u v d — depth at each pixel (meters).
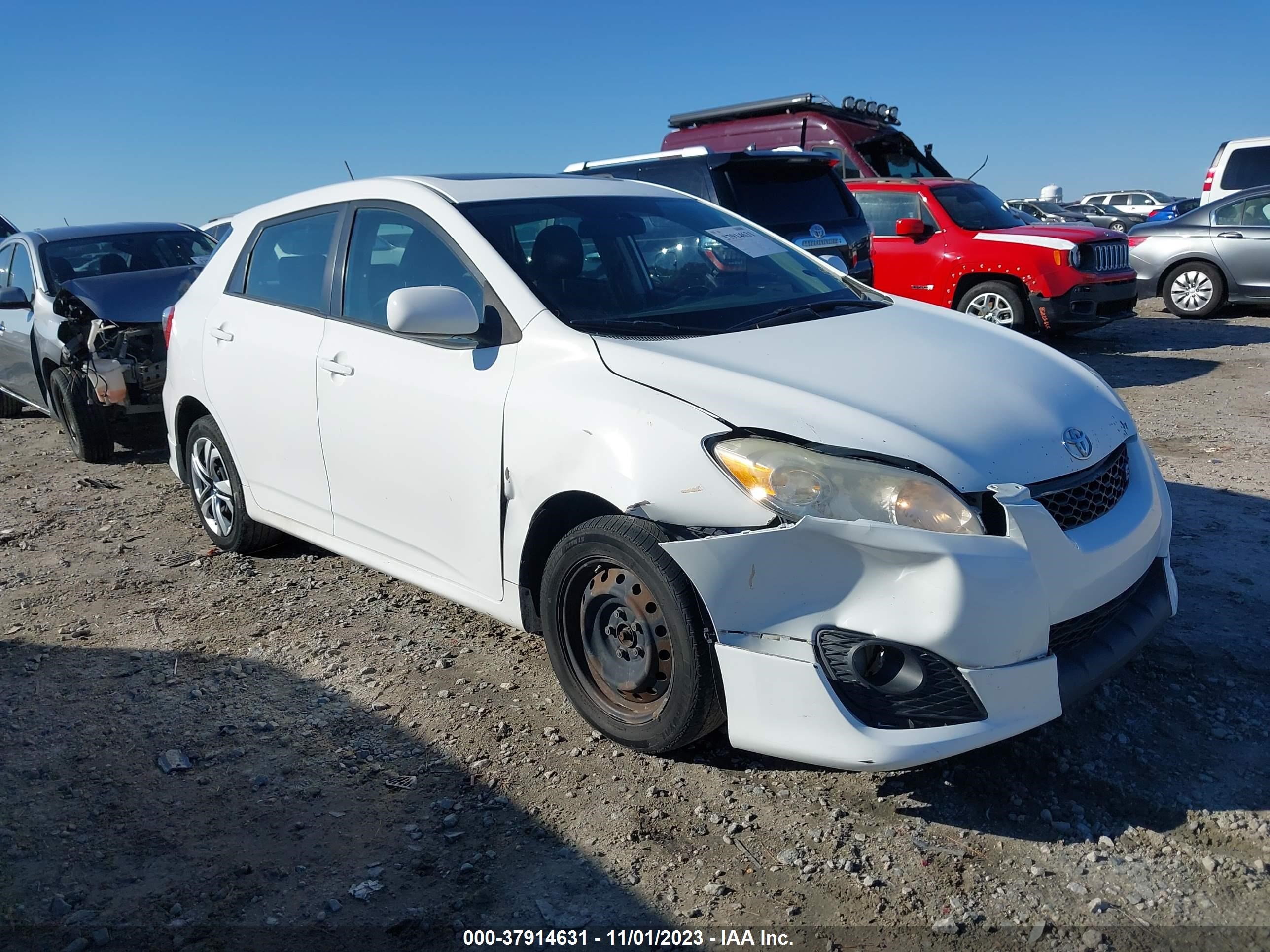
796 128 11.87
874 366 3.13
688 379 3.00
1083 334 11.74
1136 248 13.08
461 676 3.75
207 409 4.94
